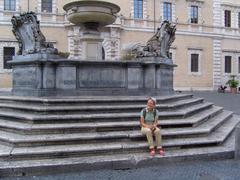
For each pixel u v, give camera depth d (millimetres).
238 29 47656
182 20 44406
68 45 38125
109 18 14516
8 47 36469
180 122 9336
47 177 6684
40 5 37688
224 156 8164
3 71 36156
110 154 7727
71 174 6895
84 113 9383
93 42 15109
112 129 8680
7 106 10211
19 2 37000
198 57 45344
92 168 7152
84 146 7789
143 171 7168
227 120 12820
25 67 11695
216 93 38688
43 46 11648
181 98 12898
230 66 47594
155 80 12180
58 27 38062
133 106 9875
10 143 7766
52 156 7355
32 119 8633
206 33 45719
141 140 8320
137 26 41594
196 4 45188
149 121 8039
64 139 7887
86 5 13922
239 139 8156
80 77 11484
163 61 12523
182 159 7789
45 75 11125
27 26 12047
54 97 10773
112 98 10508
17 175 6734
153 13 42656
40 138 7832
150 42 13062
